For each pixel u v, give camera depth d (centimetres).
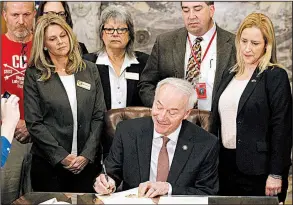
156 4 368
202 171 231
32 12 325
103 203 200
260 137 273
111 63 318
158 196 210
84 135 292
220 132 284
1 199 307
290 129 272
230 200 207
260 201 208
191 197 210
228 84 282
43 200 209
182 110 224
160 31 372
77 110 288
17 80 326
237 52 279
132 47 323
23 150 316
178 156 230
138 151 234
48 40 283
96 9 357
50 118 286
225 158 284
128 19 314
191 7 302
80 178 292
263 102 269
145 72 321
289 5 361
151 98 309
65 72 290
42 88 283
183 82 227
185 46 313
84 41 358
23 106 307
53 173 292
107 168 236
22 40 325
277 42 366
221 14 366
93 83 294
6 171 308
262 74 270
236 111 275
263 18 271
